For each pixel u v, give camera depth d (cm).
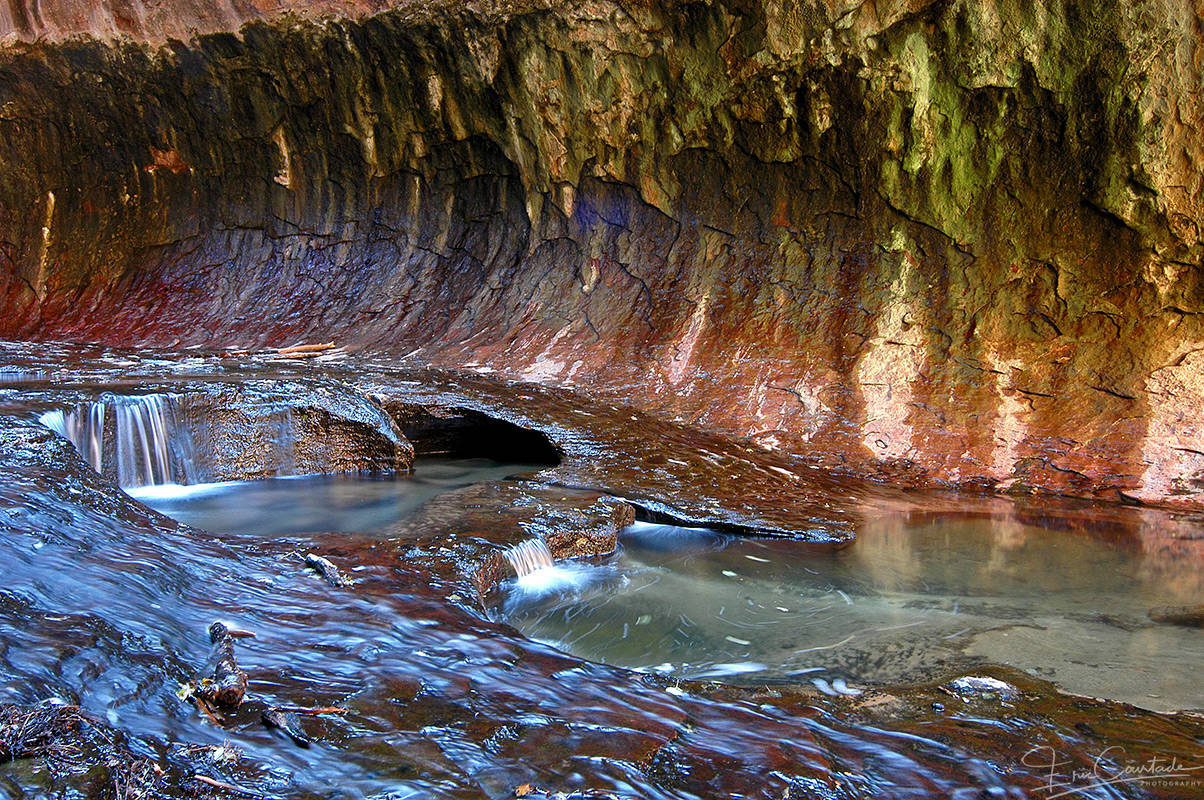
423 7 1177
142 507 584
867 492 841
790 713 389
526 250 1255
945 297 994
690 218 1144
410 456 911
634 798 294
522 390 1026
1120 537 724
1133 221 899
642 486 796
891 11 952
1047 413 898
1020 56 917
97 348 1282
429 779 297
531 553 629
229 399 871
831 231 1067
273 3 1278
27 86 1469
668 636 532
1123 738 369
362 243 1387
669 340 1093
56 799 257
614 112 1135
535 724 346
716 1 1020
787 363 1020
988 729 377
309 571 520
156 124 1452
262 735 316
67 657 339
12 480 547
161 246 1498
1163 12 842
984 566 661
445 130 1273
